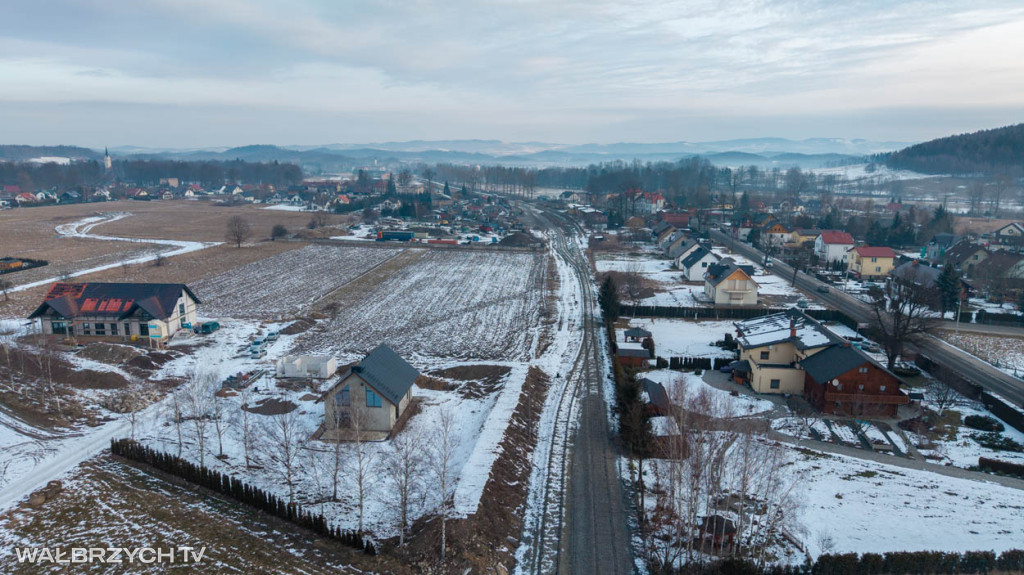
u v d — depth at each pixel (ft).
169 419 165.07
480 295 321.11
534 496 133.49
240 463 141.59
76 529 114.52
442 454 144.36
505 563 109.19
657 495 132.98
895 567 106.42
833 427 168.35
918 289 241.96
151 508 122.42
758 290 320.29
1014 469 143.74
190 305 249.55
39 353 200.54
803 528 118.32
